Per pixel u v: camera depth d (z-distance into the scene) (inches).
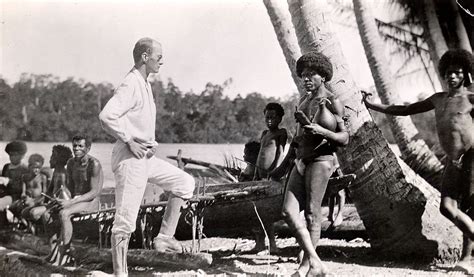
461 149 203.5
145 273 199.8
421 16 380.2
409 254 219.1
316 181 190.2
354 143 222.8
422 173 337.7
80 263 211.8
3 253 227.1
